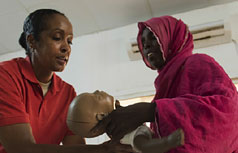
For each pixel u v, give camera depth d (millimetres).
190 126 751
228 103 791
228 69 2574
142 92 2797
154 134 889
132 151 924
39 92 1277
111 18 2973
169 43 1273
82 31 3195
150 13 2885
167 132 758
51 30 1211
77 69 3145
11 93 1095
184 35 1298
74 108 899
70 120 901
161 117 774
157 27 1270
